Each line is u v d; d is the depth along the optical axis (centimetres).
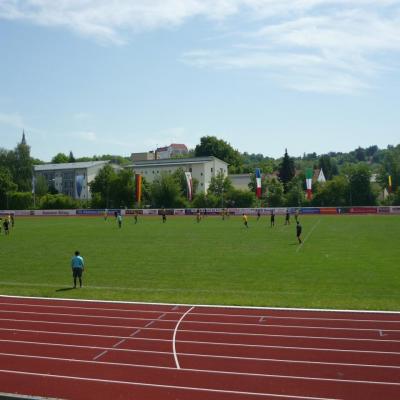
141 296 2019
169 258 3038
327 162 15788
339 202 8944
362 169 8869
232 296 1975
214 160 11556
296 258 2922
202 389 1101
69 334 1523
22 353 1354
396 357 1267
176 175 10306
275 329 1527
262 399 1047
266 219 6781
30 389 1122
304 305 1795
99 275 2517
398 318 1611
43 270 2689
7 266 2834
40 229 5475
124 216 8269
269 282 2234
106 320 1675
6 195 10200
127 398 1065
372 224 5425
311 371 1188
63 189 13038
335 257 2919
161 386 1121
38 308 1855
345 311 1698
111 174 10031
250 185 9794
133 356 1316
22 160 11288
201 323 1612
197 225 5762
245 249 3391
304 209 8019
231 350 1347
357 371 1181
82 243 3944
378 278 2245
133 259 3023
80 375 1194
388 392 1066
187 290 2112
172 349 1365
